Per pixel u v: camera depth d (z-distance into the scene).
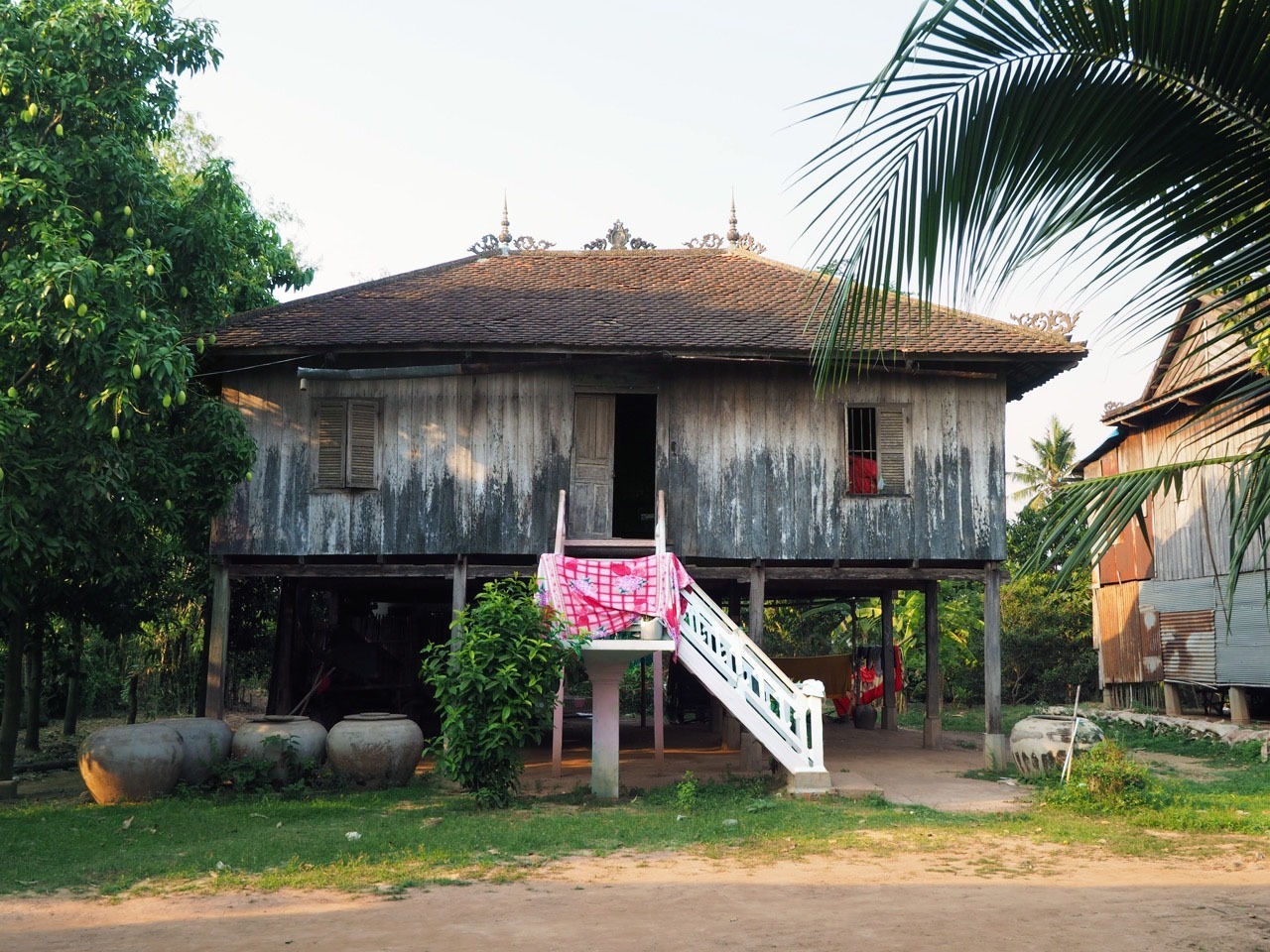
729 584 20.62
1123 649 23.45
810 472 15.47
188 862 8.35
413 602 21.73
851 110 3.80
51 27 11.66
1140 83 4.07
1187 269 4.25
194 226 14.17
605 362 15.29
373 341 14.47
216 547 15.22
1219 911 6.70
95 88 12.22
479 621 11.65
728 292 17.69
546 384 15.59
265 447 15.45
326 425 15.41
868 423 15.70
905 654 31.42
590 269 19.06
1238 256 4.21
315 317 15.75
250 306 19.91
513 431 15.48
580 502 15.35
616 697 12.42
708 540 15.24
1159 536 21.84
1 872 8.06
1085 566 5.61
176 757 12.18
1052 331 15.52
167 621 20.36
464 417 15.51
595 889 7.46
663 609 12.30
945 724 23.28
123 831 9.88
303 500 15.33
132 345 10.73
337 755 12.88
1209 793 12.45
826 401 15.62
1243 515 5.24
